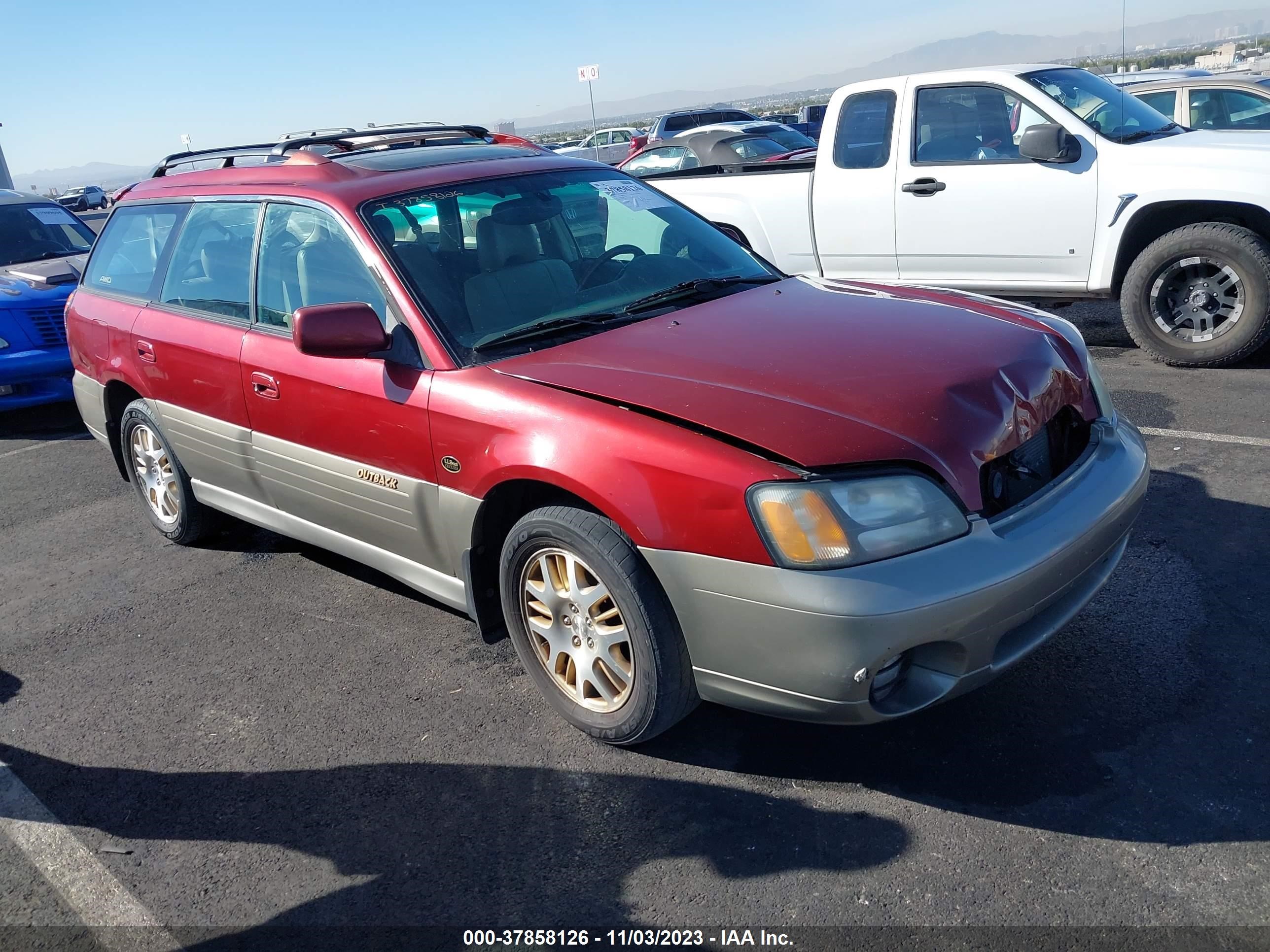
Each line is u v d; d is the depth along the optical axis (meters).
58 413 8.13
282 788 2.93
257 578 4.47
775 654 2.42
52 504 5.81
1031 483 2.71
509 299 3.34
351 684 3.48
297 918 2.43
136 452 4.87
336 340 3.03
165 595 4.38
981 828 2.48
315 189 3.60
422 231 3.43
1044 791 2.59
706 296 3.52
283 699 3.43
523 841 2.61
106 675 3.73
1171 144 5.88
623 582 2.62
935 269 6.81
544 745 3.01
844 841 2.49
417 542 3.33
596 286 3.52
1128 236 6.05
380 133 4.53
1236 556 3.69
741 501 2.39
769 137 12.97
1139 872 2.29
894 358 2.81
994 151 6.41
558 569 2.91
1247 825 2.40
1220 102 9.45
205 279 4.11
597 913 2.34
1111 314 7.75
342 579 4.38
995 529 2.49
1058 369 2.94
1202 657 3.09
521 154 4.05
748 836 2.54
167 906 2.51
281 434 3.70
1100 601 3.49
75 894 2.59
